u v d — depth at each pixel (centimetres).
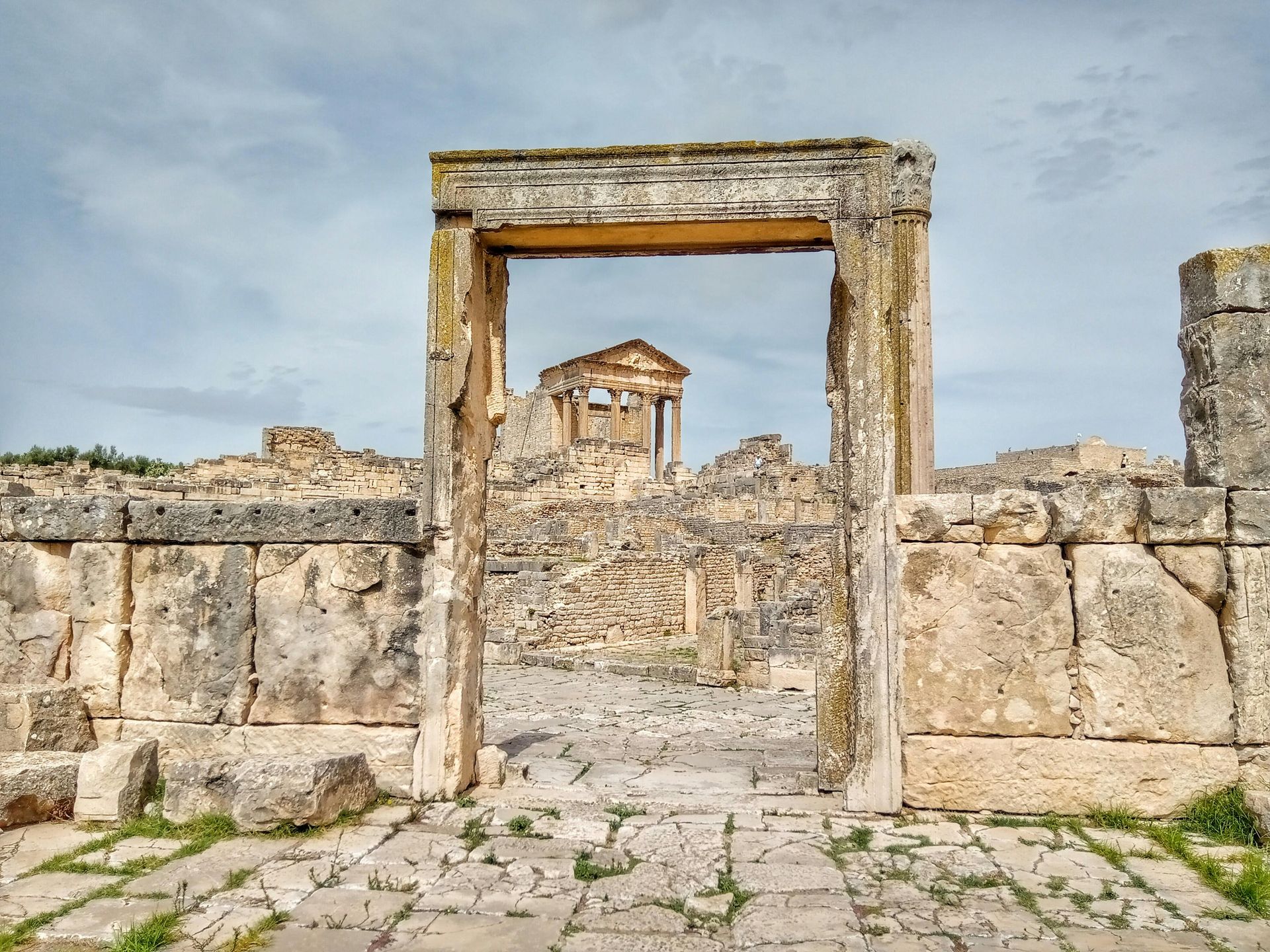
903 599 670
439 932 466
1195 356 700
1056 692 652
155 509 734
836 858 568
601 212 707
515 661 1880
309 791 610
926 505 669
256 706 715
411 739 696
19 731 686
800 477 5006
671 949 450
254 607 723
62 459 4722
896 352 683
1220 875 533
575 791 734
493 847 586
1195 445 695
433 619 698
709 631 1568
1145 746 641
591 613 2431
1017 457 5684
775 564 2861
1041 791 648
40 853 578
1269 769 633
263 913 485
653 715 1238
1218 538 647
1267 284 671
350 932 464
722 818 647
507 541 3014
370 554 713
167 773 638
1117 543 660
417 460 3694
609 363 5997
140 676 729
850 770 666
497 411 774
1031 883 528
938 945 450
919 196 691
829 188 688
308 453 4006
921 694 664
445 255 711
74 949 443
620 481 4578
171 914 478
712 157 702
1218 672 645
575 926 475
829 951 444
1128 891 518
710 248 782
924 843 596
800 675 1489
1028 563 661
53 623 733
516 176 717
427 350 709
